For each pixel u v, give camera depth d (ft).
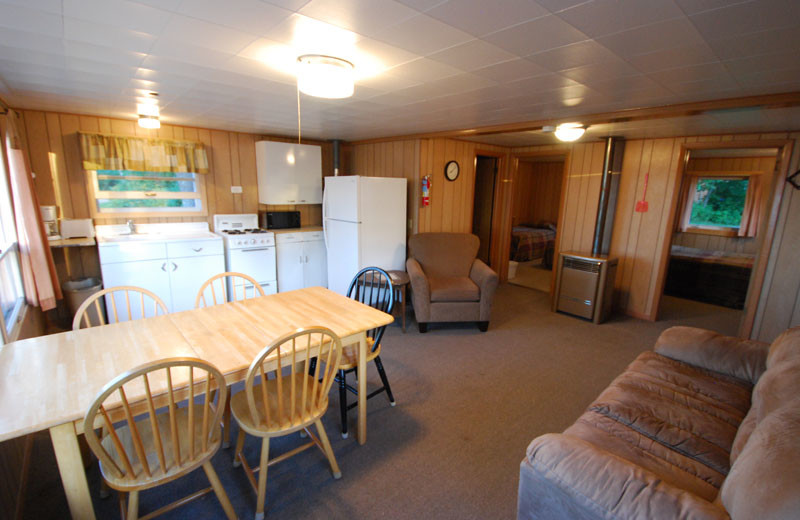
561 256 14.55
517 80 7.39
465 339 12.12
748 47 5.31
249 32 5.30
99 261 11.97
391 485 6.06
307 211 17.83
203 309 7.29
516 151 18.13
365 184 13.42
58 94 9.13
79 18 4.85
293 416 5.39
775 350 5.92
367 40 5.52
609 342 12.00
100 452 4.04
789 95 7.44
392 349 11.29
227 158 15.15
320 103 9.73
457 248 14.33
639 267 14.30
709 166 20.42
